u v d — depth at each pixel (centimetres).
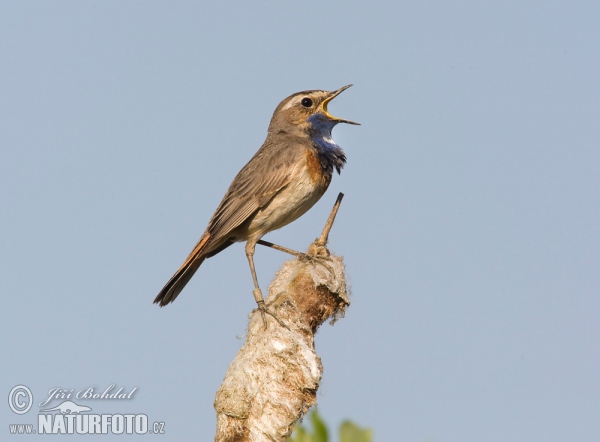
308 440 648
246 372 1184
